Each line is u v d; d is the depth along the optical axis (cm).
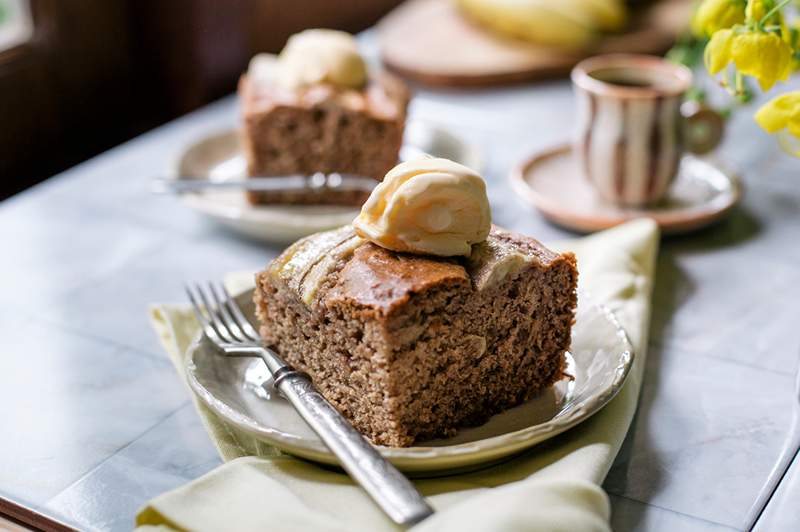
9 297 92
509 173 106
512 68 123
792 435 80
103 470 78
